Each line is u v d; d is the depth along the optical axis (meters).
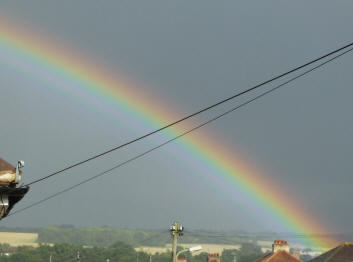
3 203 13.02
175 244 52.09
